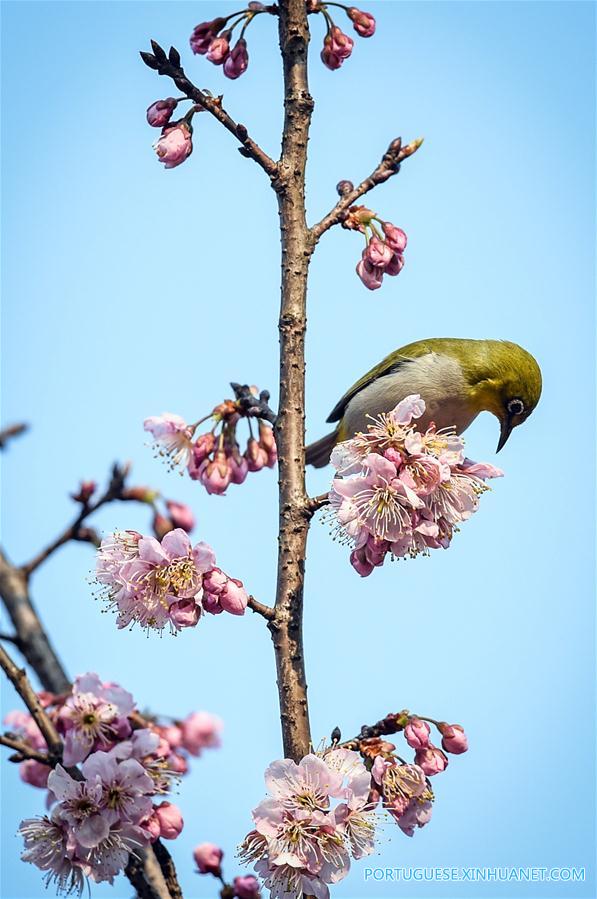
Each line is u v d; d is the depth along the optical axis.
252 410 9.80
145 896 7.50
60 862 7.60
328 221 9.73
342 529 8.30
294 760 8.13
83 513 8.48
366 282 10.00
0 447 8.49
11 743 7.48
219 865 8.34
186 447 9.77
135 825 7.49
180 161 9.68
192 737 8.30
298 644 8.43
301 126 9.69
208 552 8.05
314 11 10.67
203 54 10.23
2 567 7.84
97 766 7.42
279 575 8.64
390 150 10.04
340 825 7.54
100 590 8.20
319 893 7.48
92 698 7.68
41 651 7.70
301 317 9.27
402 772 8.02
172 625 8.06
